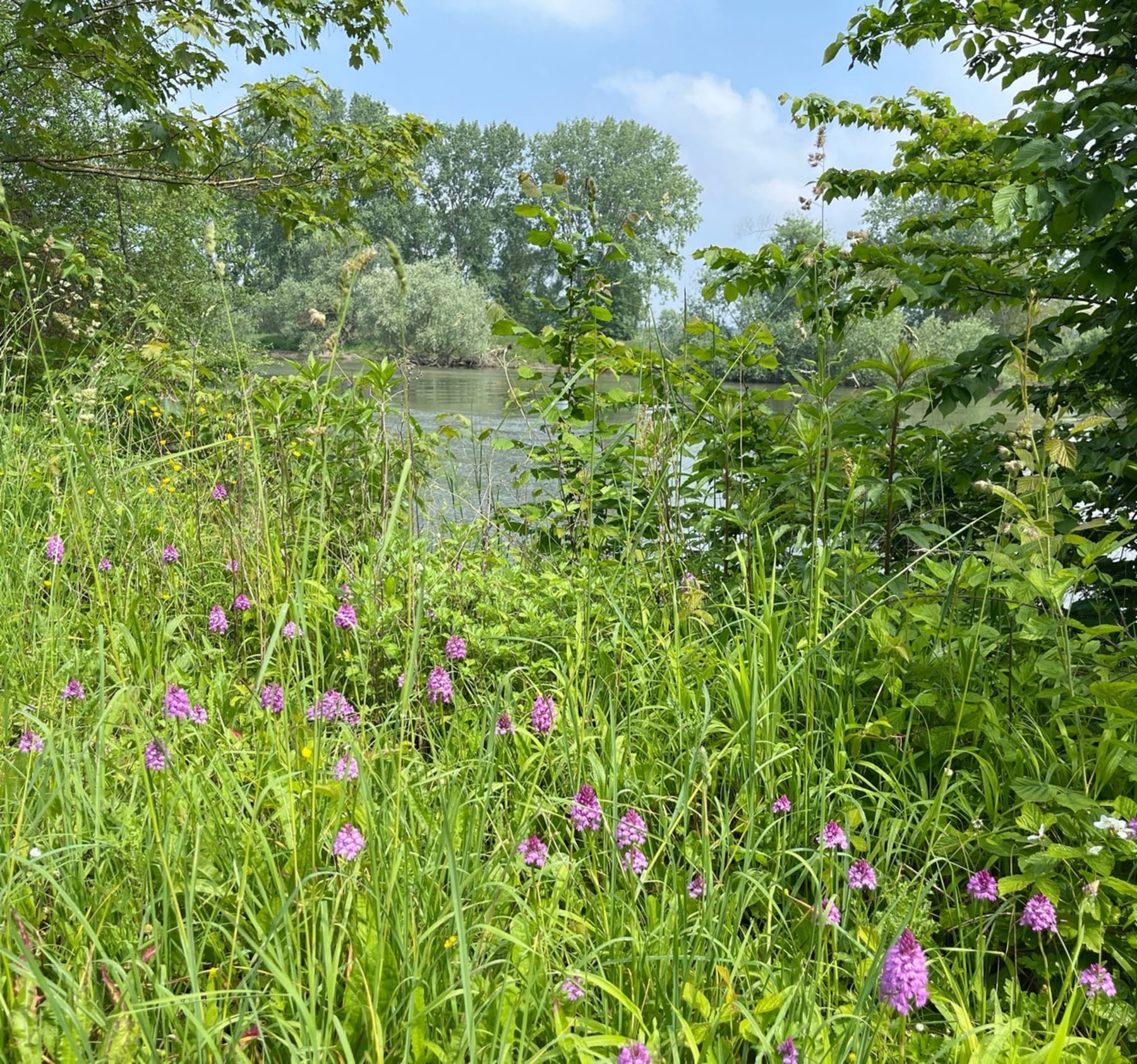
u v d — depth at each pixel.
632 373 3.88
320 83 7.19
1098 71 3.84
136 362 5.54
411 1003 1.28
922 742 2.35
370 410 3.98
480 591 3.18
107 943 1.43
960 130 4.56
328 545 3.56
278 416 3.76
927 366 3.00
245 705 2.35
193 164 7.00
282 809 1.65
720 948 1.53
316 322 2.37
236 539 3.17
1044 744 2.20
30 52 6.03
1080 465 3.28
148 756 1.61
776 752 2.11
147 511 3.62
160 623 2.54
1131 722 2.04
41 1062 1.18
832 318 4.00
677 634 2.56
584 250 3.94
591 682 2.59
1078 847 1.83
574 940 1.58
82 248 7.70
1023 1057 1.38
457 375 25.72
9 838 1.60
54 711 2.09
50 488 3.61
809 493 3.27
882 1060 1.40
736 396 3.74
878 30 4.59
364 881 1.53
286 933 1.45
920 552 3.45
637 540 3.46
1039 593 2.18
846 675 2.49
